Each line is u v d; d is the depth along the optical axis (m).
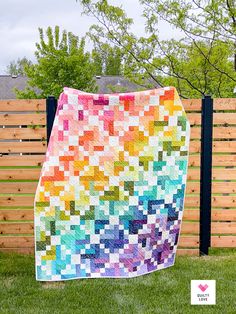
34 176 4.03
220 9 5.39
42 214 3.23
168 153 3.38
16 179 4.03
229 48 5.54
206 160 4.05
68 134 3.22
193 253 4.12
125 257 3.35
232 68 5.87
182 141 3.41
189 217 4.11
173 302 2.98
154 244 3.43
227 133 4.05
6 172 4.02
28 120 3.99
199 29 5.57
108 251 3.33
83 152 3.25
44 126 4.06
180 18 5.51
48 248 3.26
